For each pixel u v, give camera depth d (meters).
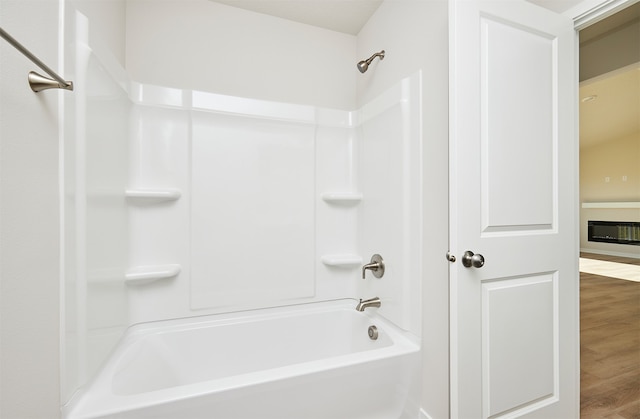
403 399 1.32
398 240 1.51
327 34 2.03
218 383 1.05
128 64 1.57
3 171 0.63
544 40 1.19
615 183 6.21
